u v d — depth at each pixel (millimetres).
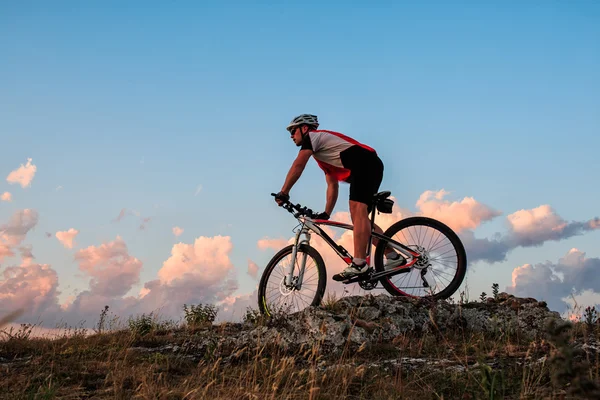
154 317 6445
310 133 5535
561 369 1918
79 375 4414
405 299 5406
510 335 5105
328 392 3670
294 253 5555
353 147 5445
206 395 3746
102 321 6164
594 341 4336
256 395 3629
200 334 5582
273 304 5664
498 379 3432
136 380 4148
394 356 4578
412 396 3551
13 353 5316
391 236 5512
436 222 5477
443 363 4184
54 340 5824
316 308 5164
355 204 5316
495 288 5934
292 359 4117
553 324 2021
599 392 1775
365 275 5270
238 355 4742
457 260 5379
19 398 3748
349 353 4715
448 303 5453
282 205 5543
